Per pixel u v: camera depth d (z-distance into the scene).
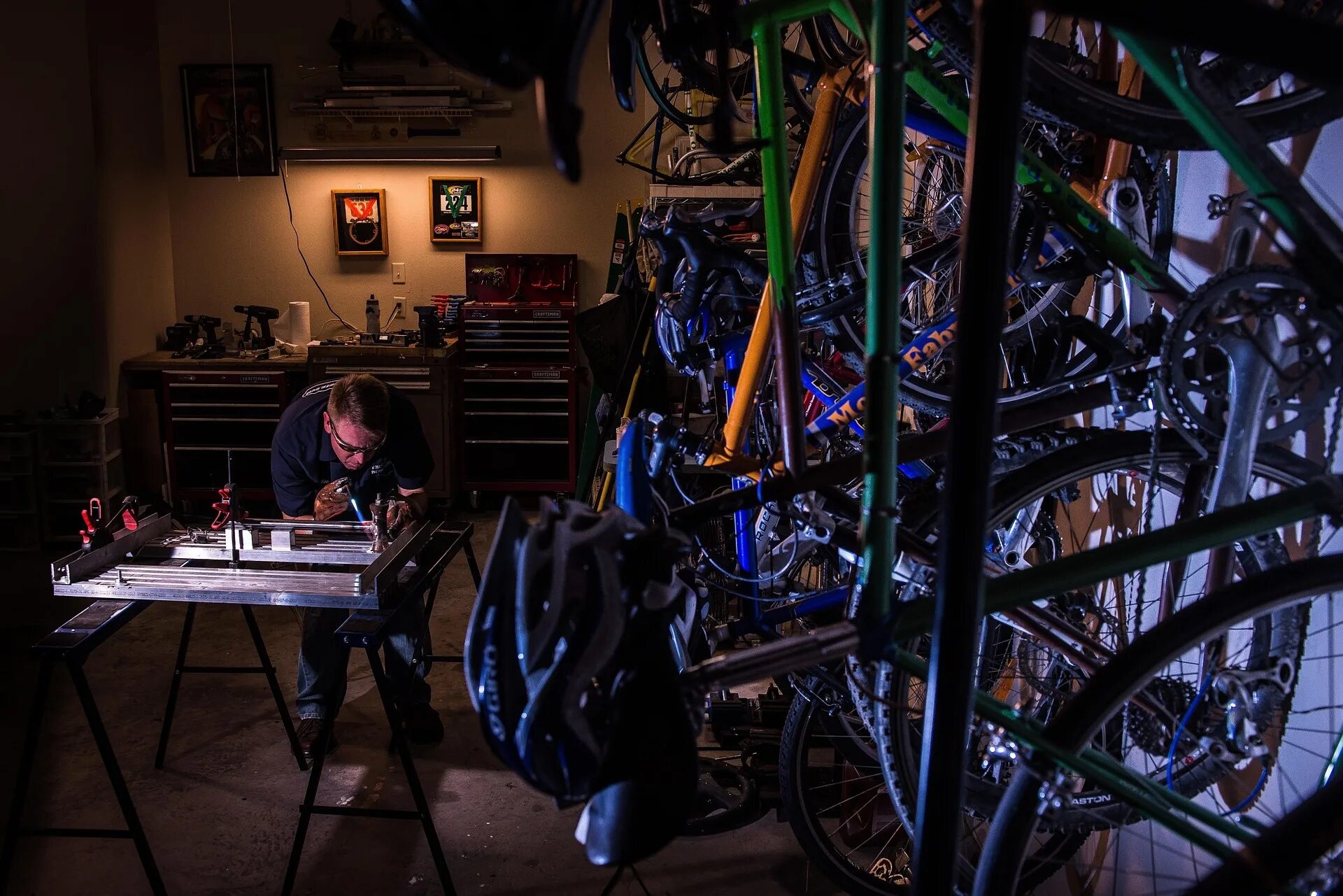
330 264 6.11
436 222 6.02
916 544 1.54
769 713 2.86
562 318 5.45
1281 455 1.35
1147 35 0.86
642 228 2.28
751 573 2.32
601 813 1.09
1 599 4.39
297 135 5.95
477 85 5.79
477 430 5.58
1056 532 1.90
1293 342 1.18
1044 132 1.89
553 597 1.07
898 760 1.60
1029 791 1.17
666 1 1.49
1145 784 1.19
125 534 2.46
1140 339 1.52
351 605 2.23
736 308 2.14
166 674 3.64
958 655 0.96
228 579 2.29
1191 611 1.18
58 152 5.20
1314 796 1.09
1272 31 0.83
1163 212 1.80
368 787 2.92
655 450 1.99
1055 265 1.66
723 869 2.57
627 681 1.11
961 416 0.93
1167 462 1.51
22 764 2.14
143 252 5.76
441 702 3.47
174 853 2.59
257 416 5.42
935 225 2.36
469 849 2.63
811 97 2.18
